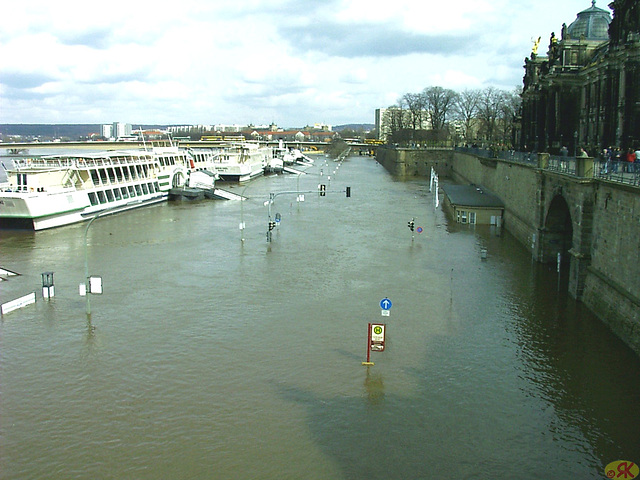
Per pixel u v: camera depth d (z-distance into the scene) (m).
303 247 70.06
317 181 167.75
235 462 26.69
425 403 31.75
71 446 27.94
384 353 38.06
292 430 29.16
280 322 43.81
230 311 46.28
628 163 39.00
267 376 34.94
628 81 60.91
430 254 66.00
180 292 51.28
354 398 32.28
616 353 37.69
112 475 25.83
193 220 92.06
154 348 39.12
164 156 123.88
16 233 80.19
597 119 72.25
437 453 27.39
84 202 90.38
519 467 26.42
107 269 59.34
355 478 25.64
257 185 154.25
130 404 31.78
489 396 32.50
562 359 36.94
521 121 110.44
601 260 43.88
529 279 55.03
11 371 35.78
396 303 48.09
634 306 37.41
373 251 67.69
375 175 195.38
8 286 53.44
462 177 158.12
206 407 31.39
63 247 70.62
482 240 74.75
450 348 38.78
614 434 28.94
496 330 41.84
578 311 45.47
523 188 72.62
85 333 41.75
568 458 27.06
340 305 47.66
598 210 44.62
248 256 65.12
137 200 106.44
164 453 27.36
